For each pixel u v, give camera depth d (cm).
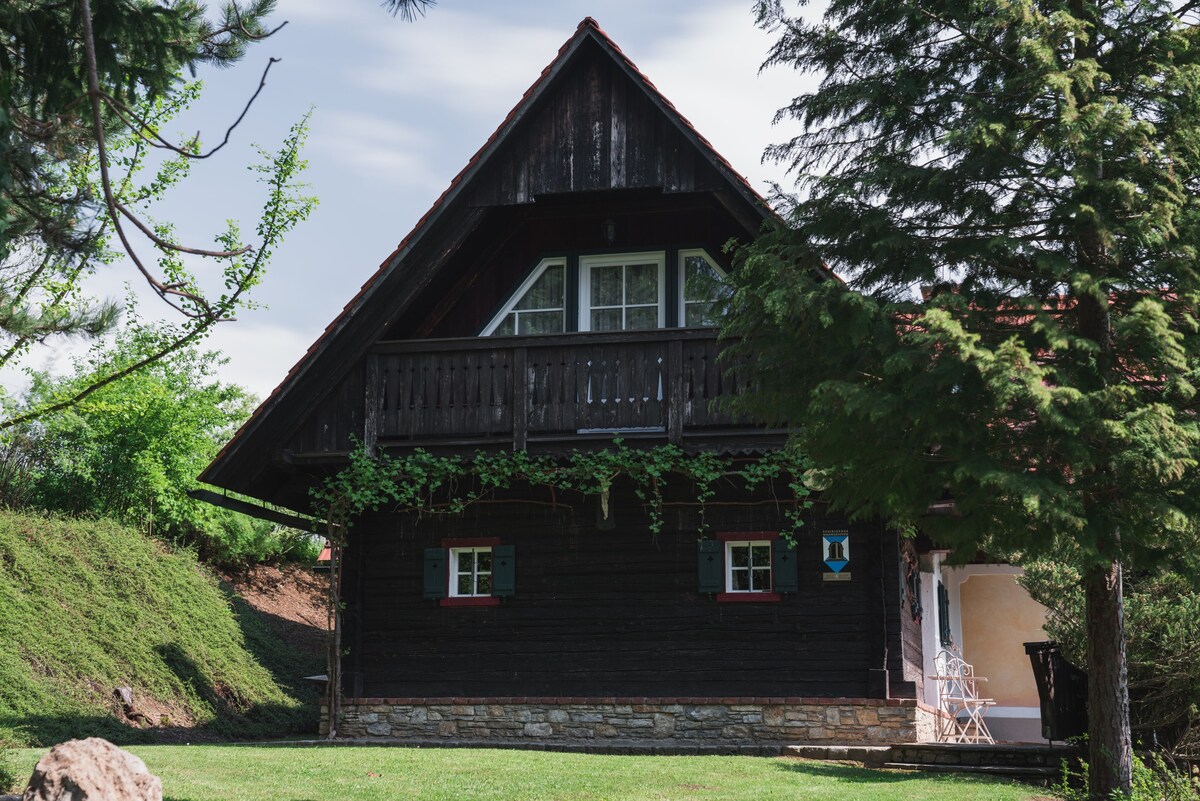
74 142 923
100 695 1808
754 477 1597
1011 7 933
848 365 998
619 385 1616
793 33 1091
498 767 1262
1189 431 871
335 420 1697
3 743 1498
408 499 1728
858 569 1619
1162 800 1054
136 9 823
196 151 638
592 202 1756
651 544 1686
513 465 1627
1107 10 998
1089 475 930
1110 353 966
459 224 1684
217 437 2902
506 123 1675
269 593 2850
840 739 1570
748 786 1159
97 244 953
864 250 1031
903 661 1614
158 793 740
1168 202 909
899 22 1050
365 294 1666
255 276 1881
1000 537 974
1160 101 955
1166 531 934
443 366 1667
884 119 1060
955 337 869
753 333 1041
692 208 1745
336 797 1056
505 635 1705
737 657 1634
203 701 1995
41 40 812
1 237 754
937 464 974
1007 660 2097
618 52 1666
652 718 1627
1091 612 1048
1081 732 1365
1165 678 1274
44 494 2455
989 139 932
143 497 2616
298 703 2242
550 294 1778
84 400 2378
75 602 1997
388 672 1731
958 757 1395
